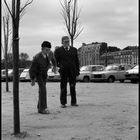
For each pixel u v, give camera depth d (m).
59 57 11.02
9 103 12.43
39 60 9.71
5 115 9.27
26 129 7.23
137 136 6.44
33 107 11.02
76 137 6.44
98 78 34.53
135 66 31.17
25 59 87.44
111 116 8.75
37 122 8.07
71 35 17.72
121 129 7.10
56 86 25.30
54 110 10.14
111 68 34.56
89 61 95.38
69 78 11.09
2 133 6.85
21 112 9.80
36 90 20.12
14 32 6.58
